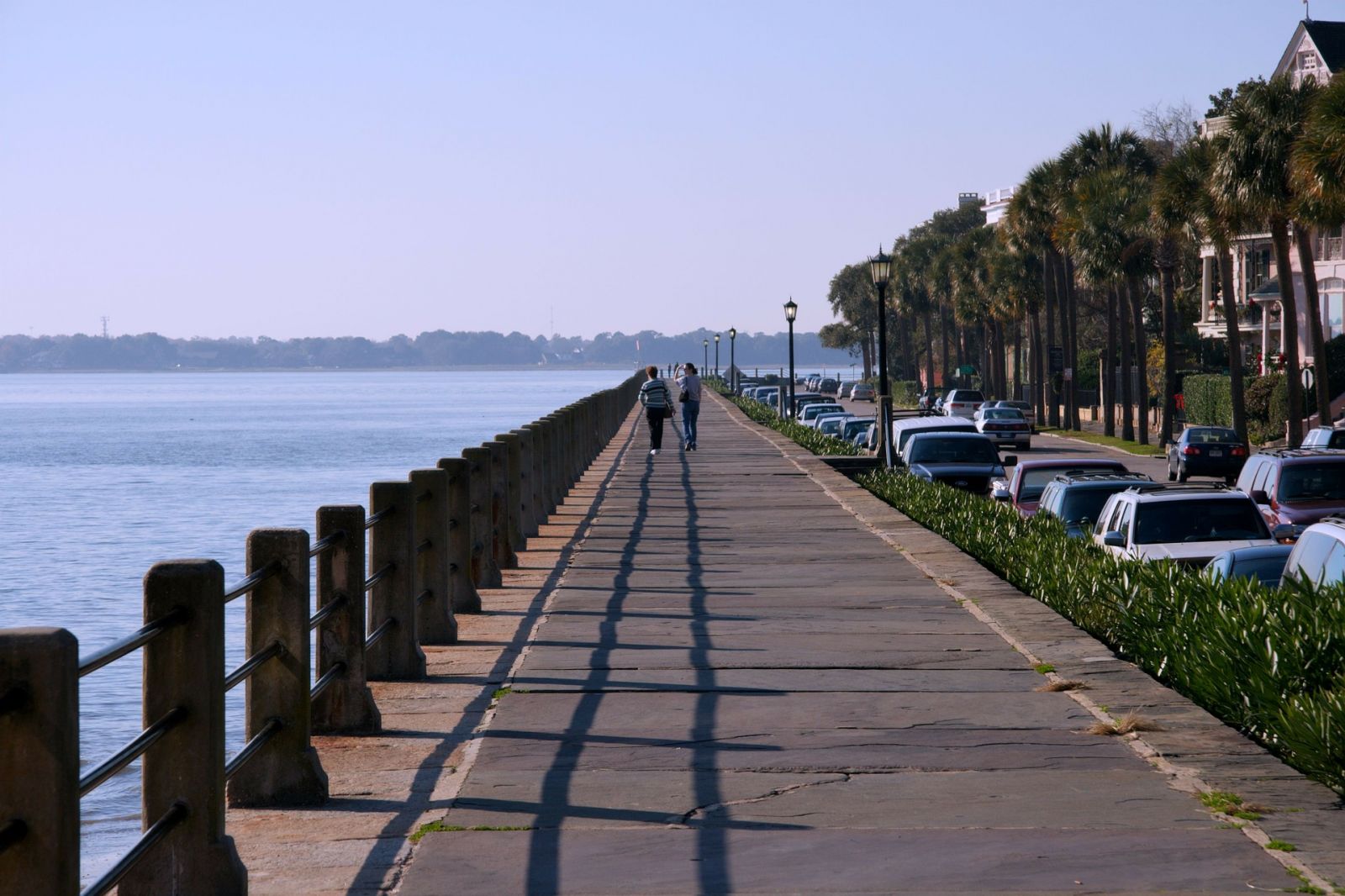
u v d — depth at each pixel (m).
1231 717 14.61
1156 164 118.62
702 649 18.81
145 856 9.45
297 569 11.84
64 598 51.47
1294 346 73.88
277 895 9.66
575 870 10.12
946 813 11.43
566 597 23.61
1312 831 10.72
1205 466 67.31
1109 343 111.00
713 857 10.38
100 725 27.53
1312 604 16.42
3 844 7.21
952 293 183.62
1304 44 109.94
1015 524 31.52
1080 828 10.96
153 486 109.31
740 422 104.94
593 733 14.24
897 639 19.50
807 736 14.05
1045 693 15.92
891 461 57.94
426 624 19.33
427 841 10.80
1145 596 19.34
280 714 11.83
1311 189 63.75
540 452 35.34
